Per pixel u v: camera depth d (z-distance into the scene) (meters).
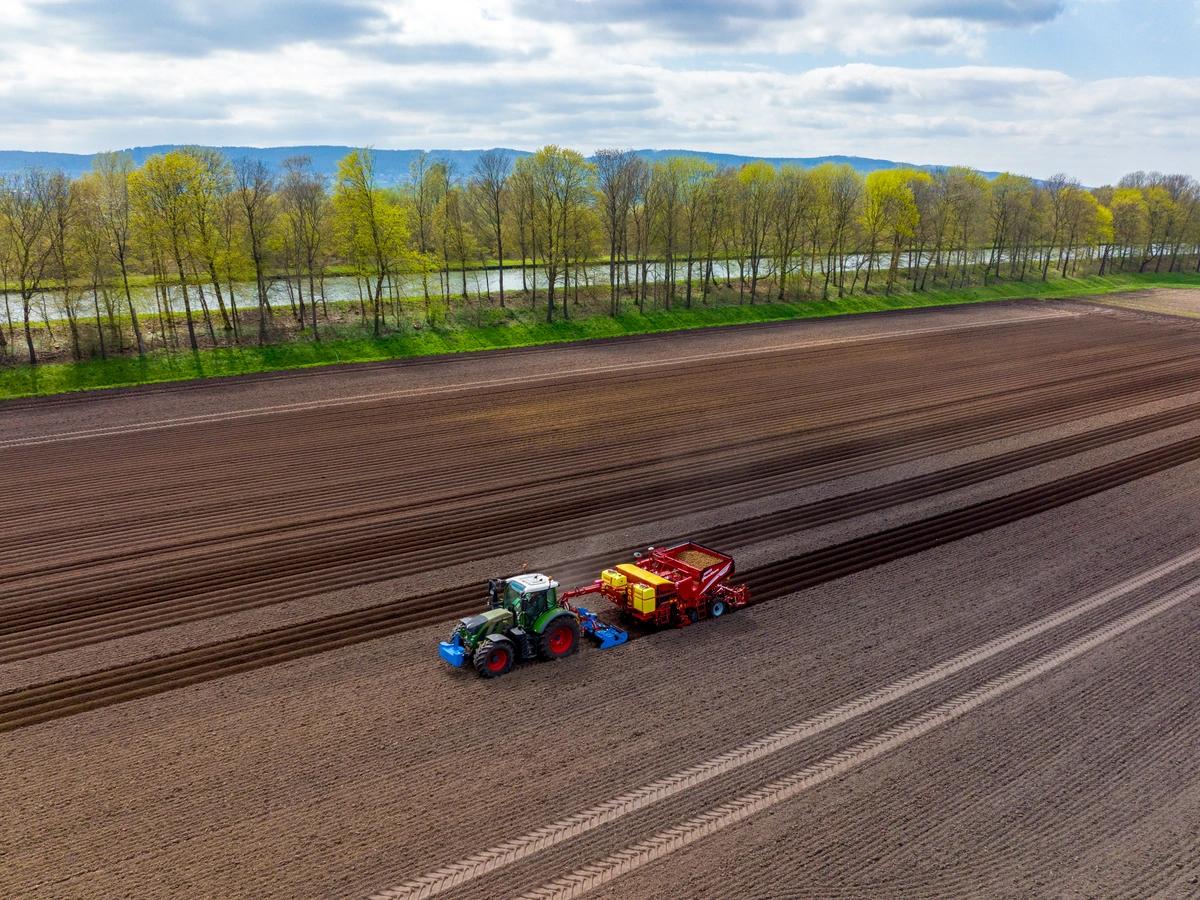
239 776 13.62
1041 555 22.78
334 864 11.73
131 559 22.45
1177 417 37.50
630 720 15.15
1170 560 22.38
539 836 12.27
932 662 17.20
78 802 13.03
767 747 14.36
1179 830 12.52
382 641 18.08
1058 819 12.73
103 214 47.06
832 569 21.92
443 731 14.80
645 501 26.88
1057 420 36.97
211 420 36.31
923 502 26.91
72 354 45.50
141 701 15.85
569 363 48.12
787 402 39.72
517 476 29.19
